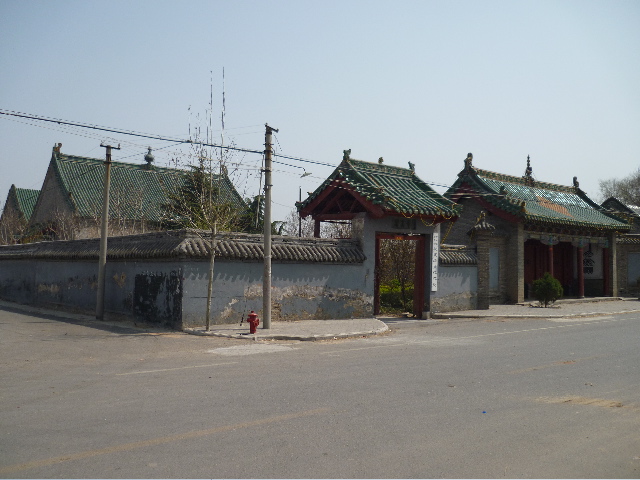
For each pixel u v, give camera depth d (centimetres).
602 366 1158
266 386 927
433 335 1727
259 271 1836
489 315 2306
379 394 877
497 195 2812
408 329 1905
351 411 775
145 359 1209
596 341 1573
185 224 2638
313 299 1962
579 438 676
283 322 1859
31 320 2052
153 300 1817
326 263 1994
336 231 4050
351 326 1795
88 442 636
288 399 838
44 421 716
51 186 4178
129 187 4038
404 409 789
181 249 1655
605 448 643
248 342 1487
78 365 1130
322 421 725
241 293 1792
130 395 859
